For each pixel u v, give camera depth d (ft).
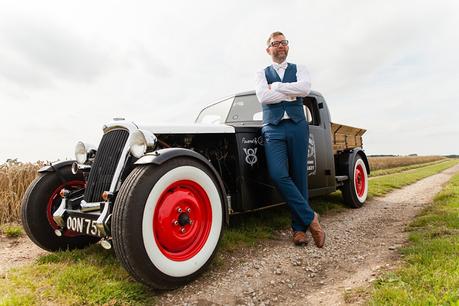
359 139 21.93
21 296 6.39
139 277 6.61
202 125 9.63
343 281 7.58
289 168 10.82
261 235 11.14
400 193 24.04
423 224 12.19
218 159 10.91
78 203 9.01
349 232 12.30
